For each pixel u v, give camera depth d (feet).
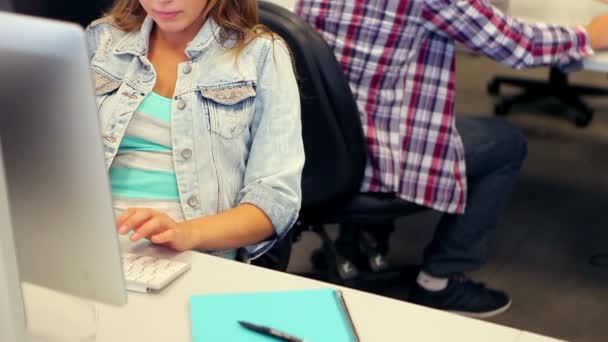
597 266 8.31
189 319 3.13
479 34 5.82
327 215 6.17
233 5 4.34
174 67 4.32
